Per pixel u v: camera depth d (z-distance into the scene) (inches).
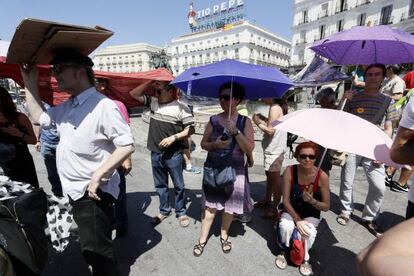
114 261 69.4
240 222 113.5
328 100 109.9
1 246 49.9
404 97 142.3
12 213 50.8
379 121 95.0
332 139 59.6
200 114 433.7
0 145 74.2
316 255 91.6
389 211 121.7
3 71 82.7
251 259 89.4
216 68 75.5
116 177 68.0
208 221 92.0
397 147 50.9
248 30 2246.6
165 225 111.3
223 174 82.3
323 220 114.2
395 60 91.1
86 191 61.3
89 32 47.5
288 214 87.3
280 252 92.3
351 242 98.8
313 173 83.3
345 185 108.6
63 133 60.6
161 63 606.9
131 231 106.6
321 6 1326.3
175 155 104.3
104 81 103.1
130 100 114.4
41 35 49.6
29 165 82.0
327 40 90.3
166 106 101.0
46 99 99.2
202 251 92.7
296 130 64.9
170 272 83.1
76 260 88.4
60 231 65.1
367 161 101.3
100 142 60.5
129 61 2819.9
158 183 110.7
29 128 83.4
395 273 17.2
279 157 110.0
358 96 99.4
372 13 1116.5
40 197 56.8
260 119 116.3
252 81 87.0
